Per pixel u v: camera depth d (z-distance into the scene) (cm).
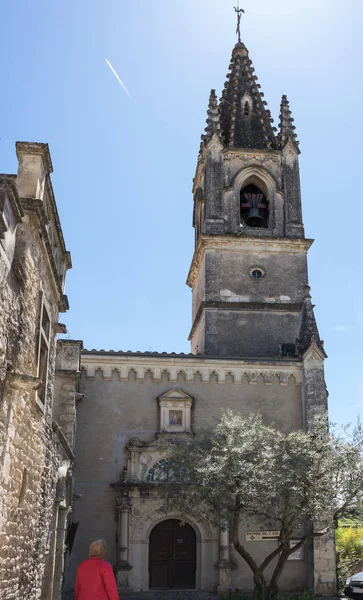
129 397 2791
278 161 3694
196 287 3762
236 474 2016
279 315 3316
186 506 2169
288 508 2023
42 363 1492
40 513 1430
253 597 2133
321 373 2902
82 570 983
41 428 1412
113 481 2650
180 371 2861
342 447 2144
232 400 2847
